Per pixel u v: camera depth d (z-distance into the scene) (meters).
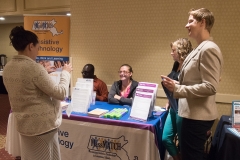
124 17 2.87
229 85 2.49
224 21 2.44
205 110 1.40
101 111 2.00
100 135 1.89
